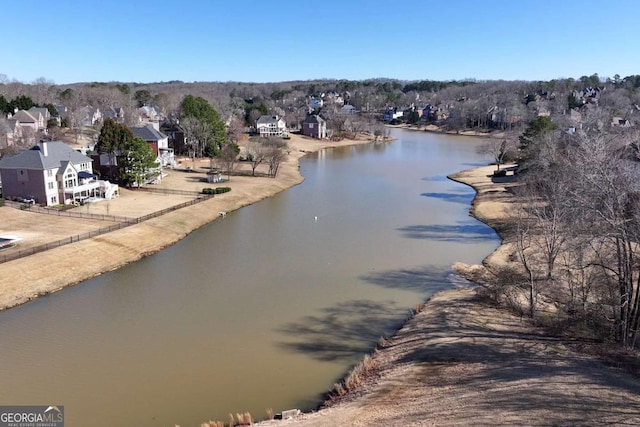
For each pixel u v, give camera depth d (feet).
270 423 74.33
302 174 316.19
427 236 181.37
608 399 71.20
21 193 193.88
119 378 90.53
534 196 168.04
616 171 112.57
